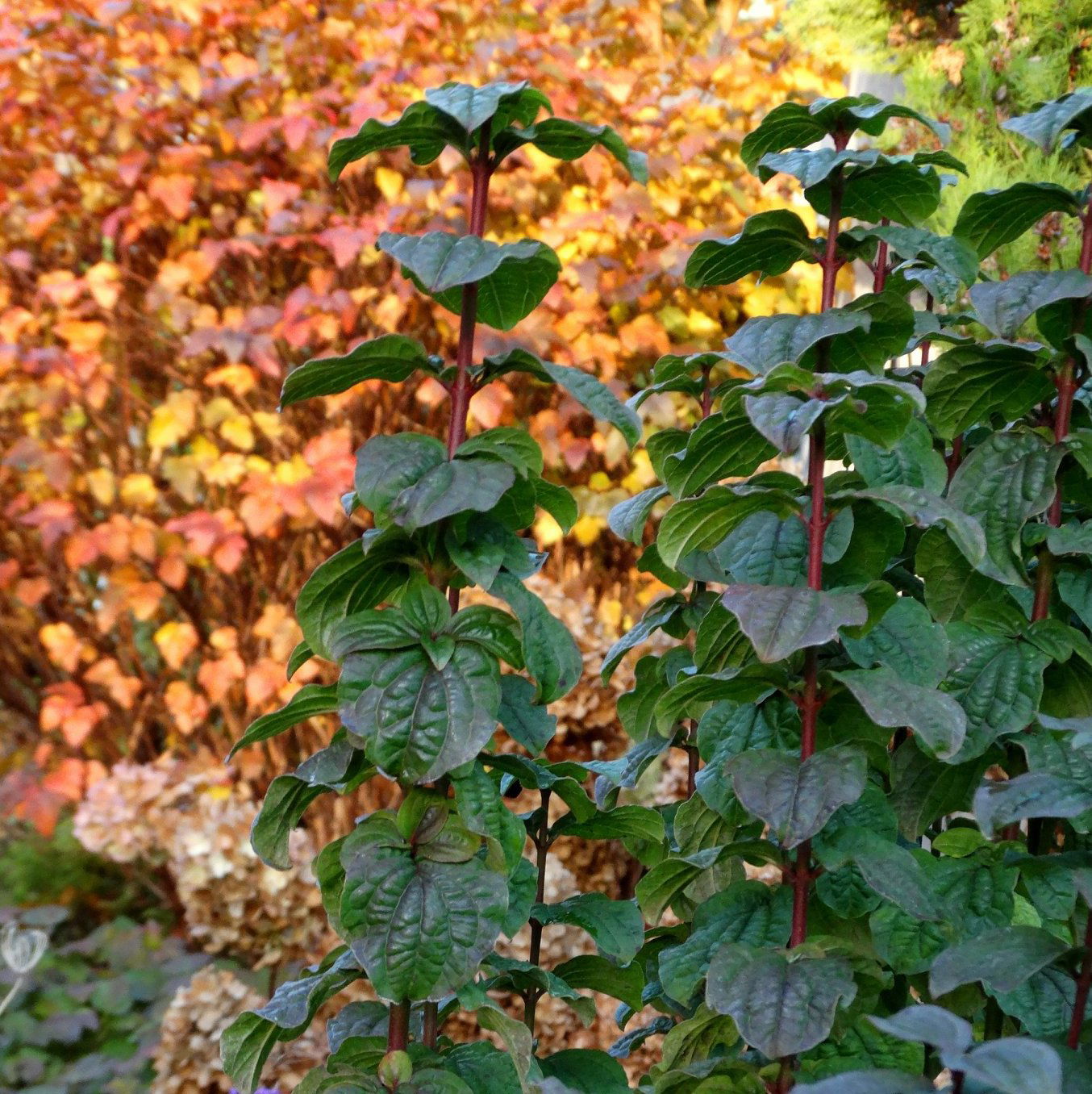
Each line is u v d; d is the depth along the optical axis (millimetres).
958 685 1247
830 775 1070
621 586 3404
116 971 2801
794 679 1233
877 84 3102
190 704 3158
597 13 3639
